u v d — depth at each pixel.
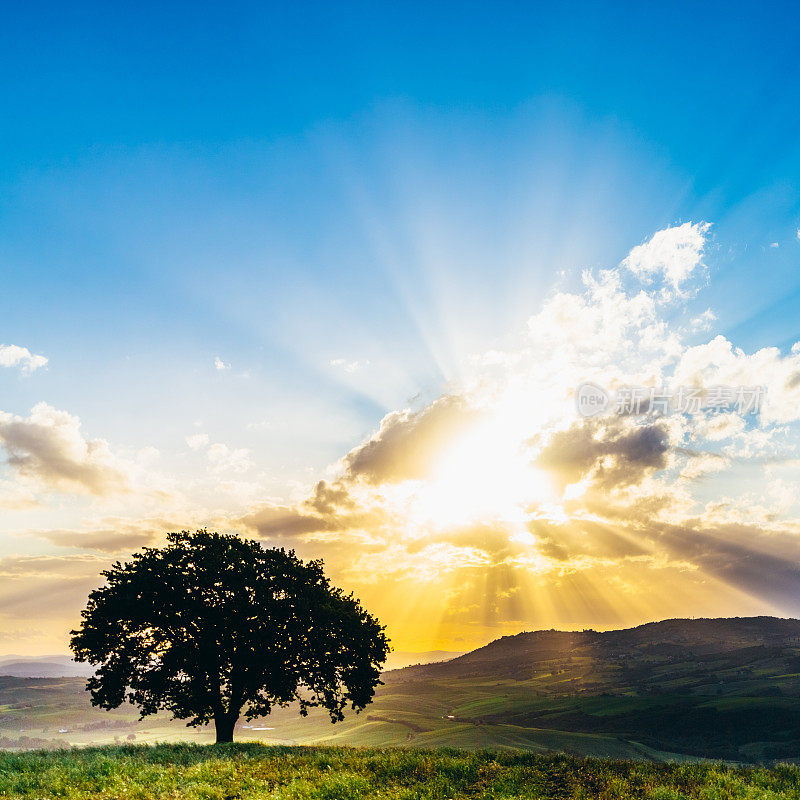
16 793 14.84
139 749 23.83
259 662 33.78
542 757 19.25
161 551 36.03
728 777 15.07
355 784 14.45
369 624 38.22
